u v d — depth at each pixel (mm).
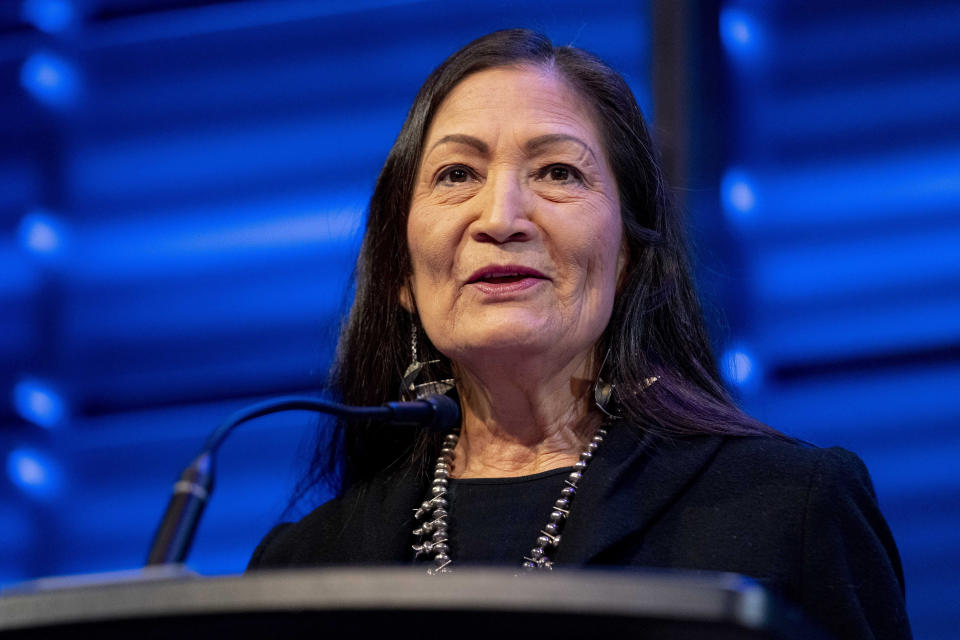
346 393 5781
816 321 10273
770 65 10023
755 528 4543
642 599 2189
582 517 4688
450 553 4961
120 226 11703
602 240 5109
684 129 9414
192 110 11484
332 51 11227
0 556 11758
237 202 11523
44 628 2361
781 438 5102
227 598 2309
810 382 10273
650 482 4789
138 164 11625
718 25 9609
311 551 5348
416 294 5398
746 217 10109
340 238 11336
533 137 5172
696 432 5000
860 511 4648
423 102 5480
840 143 9984
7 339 11891
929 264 10078
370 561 5027
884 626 4418
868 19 9891
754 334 10273
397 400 5703
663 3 9484
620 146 5457
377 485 5453
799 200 10086
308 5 11227
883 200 10031
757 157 10047
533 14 10633
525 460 5277
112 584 2383
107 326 11820
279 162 11398
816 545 4484
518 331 4906
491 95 5309
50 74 11578
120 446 11797
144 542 11703
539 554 4750
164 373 11836
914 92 9891
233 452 11531
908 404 10094
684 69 9469
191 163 11539
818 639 2340
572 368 5250
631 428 5074
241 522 11391
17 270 11836
